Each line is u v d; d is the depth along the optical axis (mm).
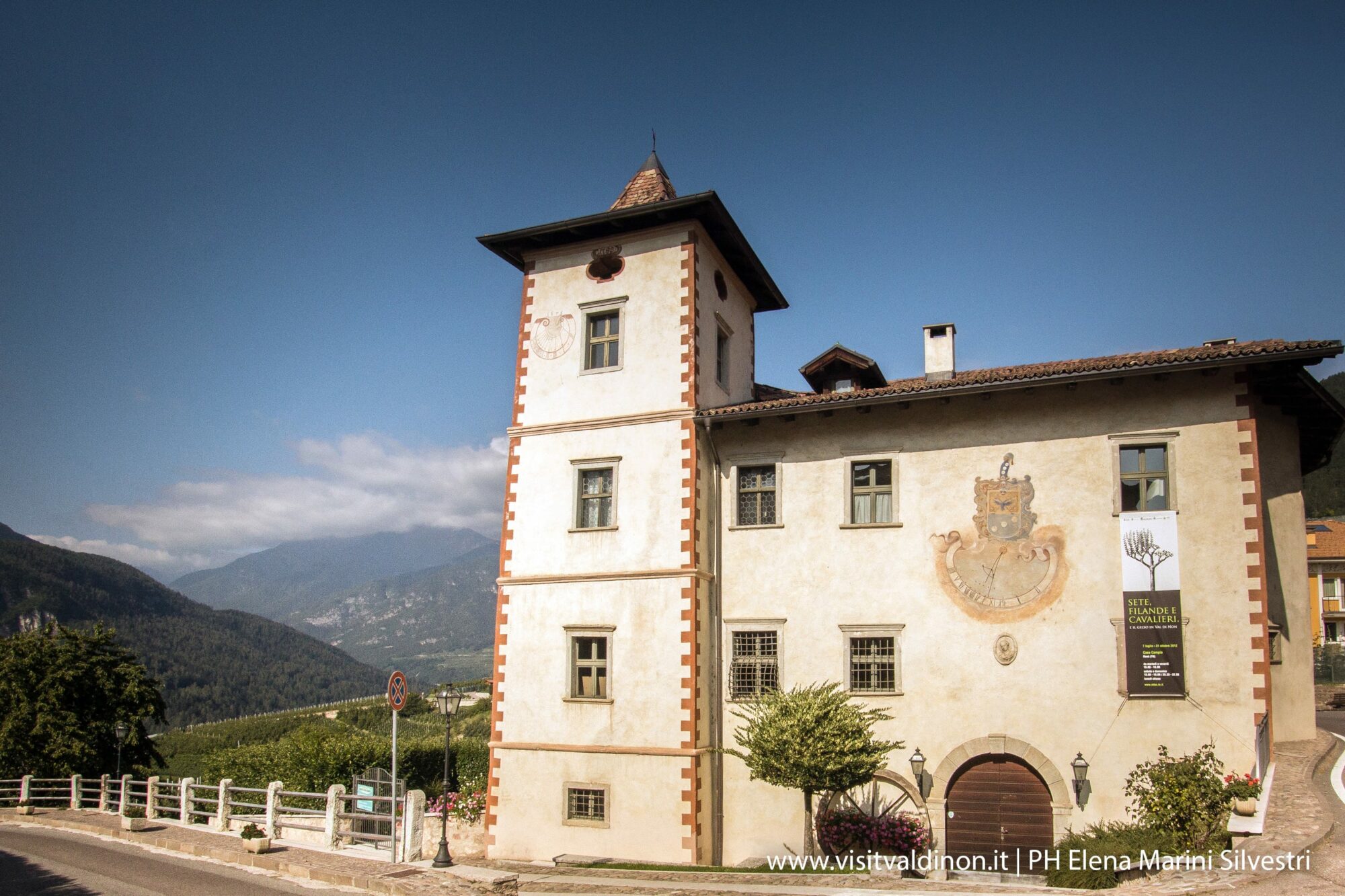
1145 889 13844
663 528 23812
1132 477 21062
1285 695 22469
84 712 42344
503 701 24516
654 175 29328
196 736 89750
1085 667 20562
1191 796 16359
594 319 26203
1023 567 21406
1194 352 20469
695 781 22188
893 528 22703
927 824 21109
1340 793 17156
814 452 23797
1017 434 22000
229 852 21578
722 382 27000
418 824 20266
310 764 40625
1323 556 59469
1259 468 20266
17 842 25312
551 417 25766
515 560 25281
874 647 22500
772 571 23656
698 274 25391
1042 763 20516
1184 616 20031
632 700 23172
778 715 20781
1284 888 12516
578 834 22984
